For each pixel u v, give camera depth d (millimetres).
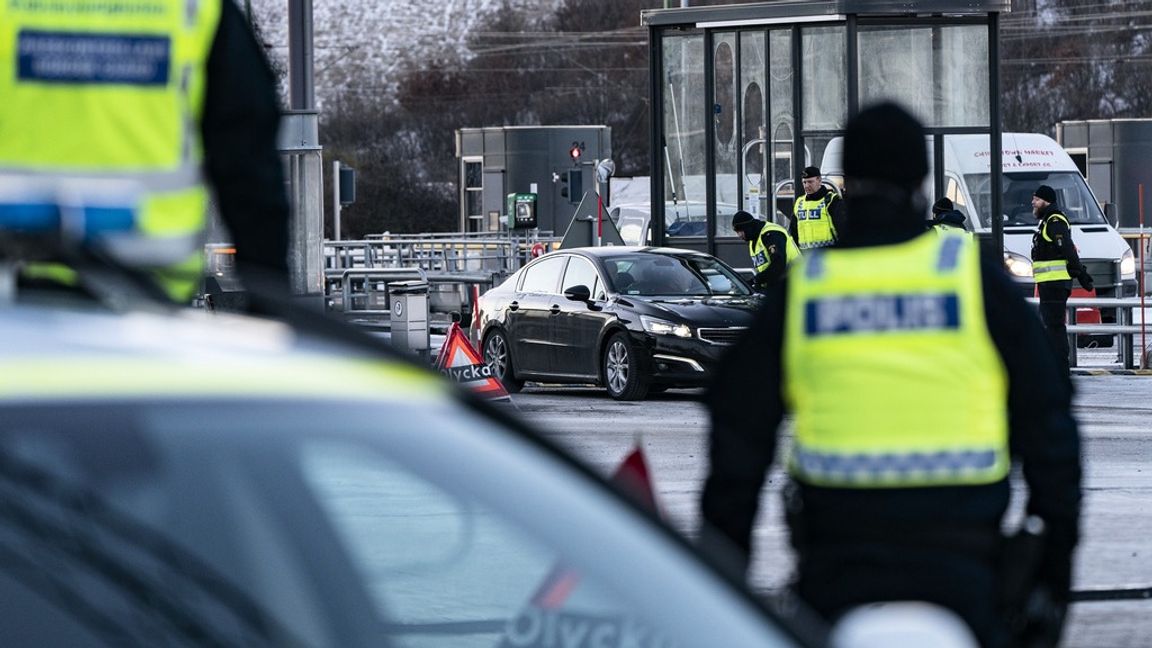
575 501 9164
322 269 70312
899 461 14125
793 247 66625
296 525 8641
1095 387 67562
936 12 78875
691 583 9078
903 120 14578
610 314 64562
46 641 8031
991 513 14188
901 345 14180
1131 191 129500
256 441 8398
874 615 9273
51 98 13562
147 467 8211
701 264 67938
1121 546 31250
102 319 8789
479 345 71812
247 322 9250
